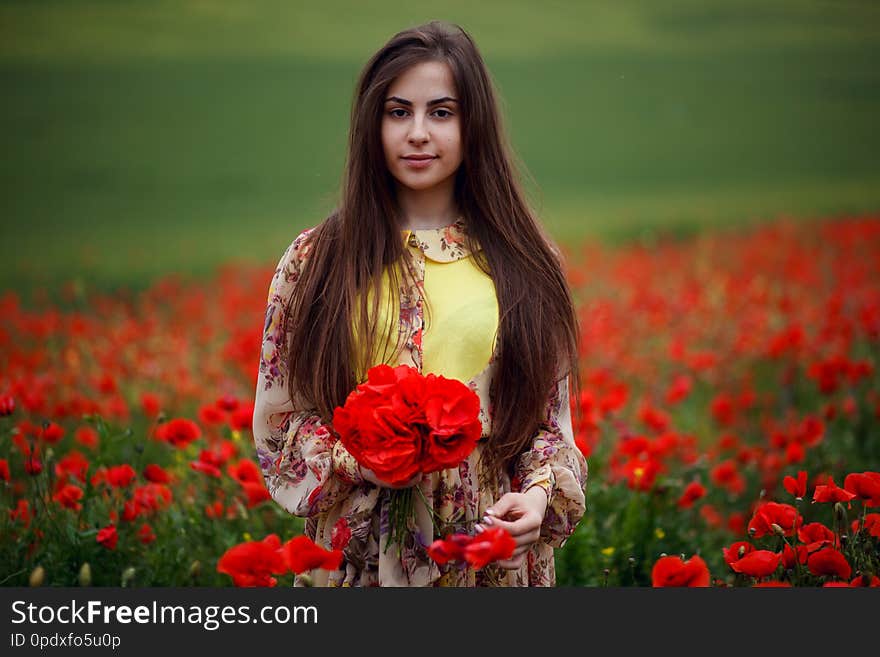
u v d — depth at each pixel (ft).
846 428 29.58
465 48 14.03
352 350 13.61
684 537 21.89
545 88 108.99
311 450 13.46
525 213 14.44
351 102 14.37
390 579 13.21
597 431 25.32
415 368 13.37
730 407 29.55
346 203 14.02
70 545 18.48
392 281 13.74
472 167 14.16
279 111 103.40
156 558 18.99
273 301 14.38
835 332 36.06
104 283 68.08
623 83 108.06
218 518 20.86
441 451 11.75
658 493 21.77
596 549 21.11
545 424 14.17
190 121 100.83
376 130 13.91
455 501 13.39
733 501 25.82
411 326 13.58
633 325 44.57
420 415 11.83
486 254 14.08
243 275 62.18
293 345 13.98
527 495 12.91
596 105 107.45
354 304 13.56
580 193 95.45
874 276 55.88
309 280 14.02
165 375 35.32
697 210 85.71
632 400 37.47
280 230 81.15
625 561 20.61
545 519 13.92
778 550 15.39
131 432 20.56
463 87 13.85
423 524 13.24
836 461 24.84
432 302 13.73
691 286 49.57
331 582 13.65
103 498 20.01
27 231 80.59
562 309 14.38
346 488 13.50
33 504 19.03
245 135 100.94
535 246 14.39
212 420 23.20
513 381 13.74
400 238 13.94
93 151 95.86
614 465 24.61
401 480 11.90
